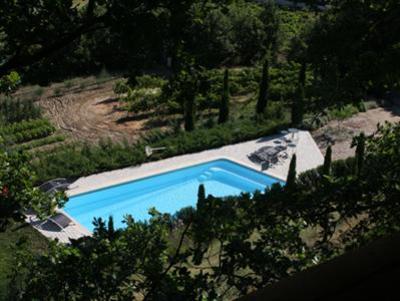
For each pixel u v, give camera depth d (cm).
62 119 3869
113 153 3244
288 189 689
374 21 675
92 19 723
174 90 808
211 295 609
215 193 3172
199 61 802
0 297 1289
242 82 4378
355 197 687
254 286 634
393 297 248
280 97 4078
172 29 704
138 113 3959
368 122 3794
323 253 715
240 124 3656
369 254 262
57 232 2512
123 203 3067
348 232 788
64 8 729
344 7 692
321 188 691
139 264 768
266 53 5038
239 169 3297
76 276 777
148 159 3294
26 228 2447
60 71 896
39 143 3478
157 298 602
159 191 3172
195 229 670
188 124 3588
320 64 694
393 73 653
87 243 814
